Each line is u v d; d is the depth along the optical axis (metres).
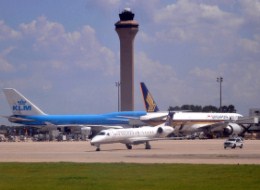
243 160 128.38
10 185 78.44
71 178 87.31
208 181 82.06
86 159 138.88
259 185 77.06
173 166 107.75
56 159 140.50
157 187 75.19
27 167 110.19
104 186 76.56
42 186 77.06
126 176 90.06
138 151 178.00
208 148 191.75
